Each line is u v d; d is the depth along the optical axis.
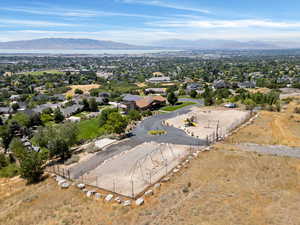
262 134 44.59
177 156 36.78
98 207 24.27
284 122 52.09
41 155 40.03
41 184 30.88
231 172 28.97
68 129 42.88
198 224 19.52
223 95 98.00
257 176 27.52
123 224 20.95
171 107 80.69
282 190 24.22
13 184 32.59
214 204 22.27
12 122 62.41
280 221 19.31
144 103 79.56
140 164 34.66
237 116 60.44
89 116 81.56
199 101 93.69
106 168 34.16
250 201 22.39
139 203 24.06
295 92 106.56
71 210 24.00
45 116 79.31
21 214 24.05
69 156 40.59
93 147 42.50
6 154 52.34
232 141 41.59
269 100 74.25
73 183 29.97
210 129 50.97
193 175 29.30
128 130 53.12
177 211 21.73
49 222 22.11
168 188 26.88
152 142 44.59
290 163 30.73
